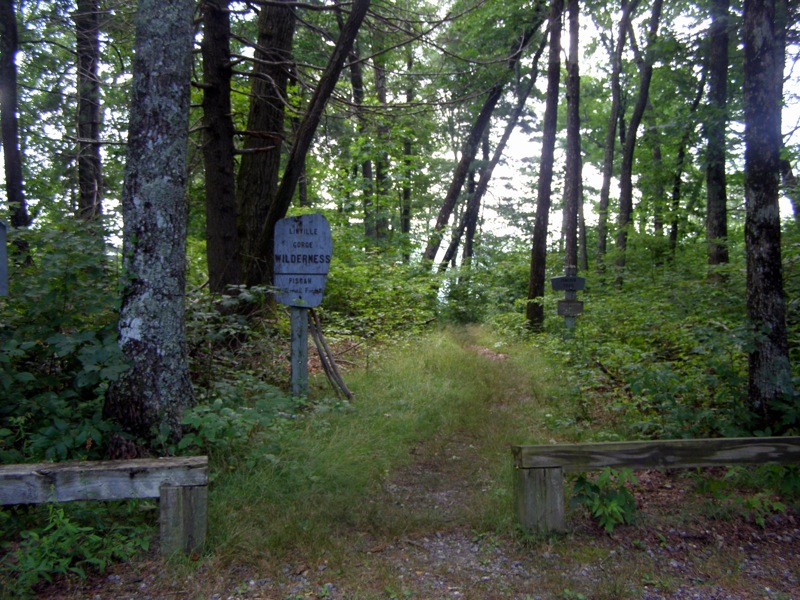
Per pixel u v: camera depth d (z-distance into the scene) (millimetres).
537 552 3969
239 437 4852
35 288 4996
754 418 5461
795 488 4617
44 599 3354
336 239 15055
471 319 17594
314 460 5168
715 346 5773
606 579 3639
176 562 3680
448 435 6531
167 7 4730
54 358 5051
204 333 6531
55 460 4309
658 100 18484
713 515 4473
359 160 15984
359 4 7625
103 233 5172
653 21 17156
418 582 3627
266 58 9391
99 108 12758
